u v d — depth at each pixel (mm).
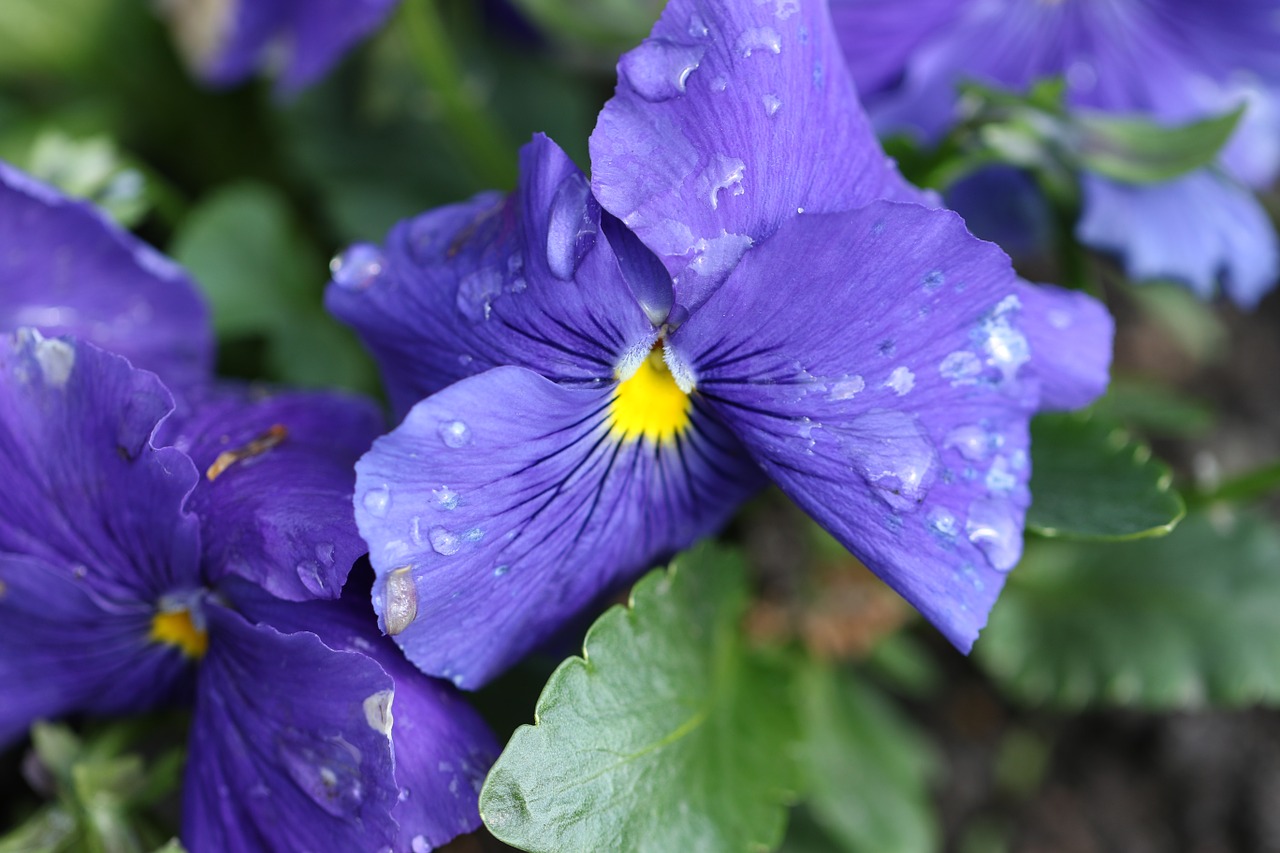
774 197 143
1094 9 216
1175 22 215
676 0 140
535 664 188
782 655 217
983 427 145
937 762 247
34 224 179
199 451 160
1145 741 248
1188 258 195
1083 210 194
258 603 153
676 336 147
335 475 156
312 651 145
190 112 259
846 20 201
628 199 139
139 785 168
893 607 222
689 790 159
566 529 152
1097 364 162
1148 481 166
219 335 226
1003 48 216
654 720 157
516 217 145
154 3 255
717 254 142
